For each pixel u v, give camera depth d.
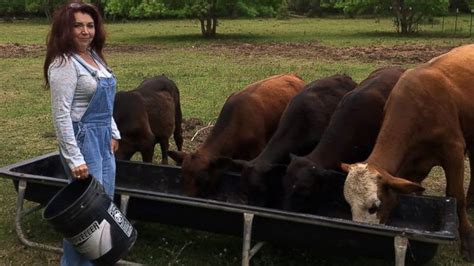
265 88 6.97
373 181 4.69
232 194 6.06
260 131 6.64
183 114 10.94
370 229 4.29
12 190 7.04
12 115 11.26
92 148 4.29
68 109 4.12
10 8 48.53
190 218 5.02
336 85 6.66
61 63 4.09
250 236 4.66
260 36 29.00
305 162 5.25
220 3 28.31
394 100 5.36
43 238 5.75
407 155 5.31
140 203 5.15
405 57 18.58
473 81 5.59
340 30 32.94
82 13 4.20
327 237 4.52
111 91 4.37
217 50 22.39
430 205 5.04
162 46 24.45
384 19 43.88
